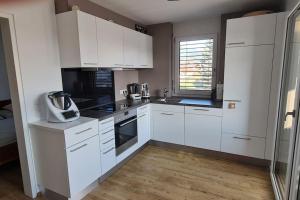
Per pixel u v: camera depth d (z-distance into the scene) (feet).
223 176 8.31
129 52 10.12
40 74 7.05
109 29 8.63
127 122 9.09
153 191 7.38
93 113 8.06
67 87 8.18
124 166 9.27
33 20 6.71
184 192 7.29
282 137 7.50
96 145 7.28
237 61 8.71
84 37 7.39
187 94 12.75
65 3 7.40
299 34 6.24
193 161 9.69
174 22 12.25
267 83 8.30
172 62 12.77
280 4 9.05
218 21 11.16
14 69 6.29
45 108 7.00
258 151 8.98
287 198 5.67
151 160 9.86
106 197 7.09
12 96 6.61
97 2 8.68
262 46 8.16
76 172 6.48
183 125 10.52
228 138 9.52
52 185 6.75
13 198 7.07
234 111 9.16
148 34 12.71
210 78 11.90
